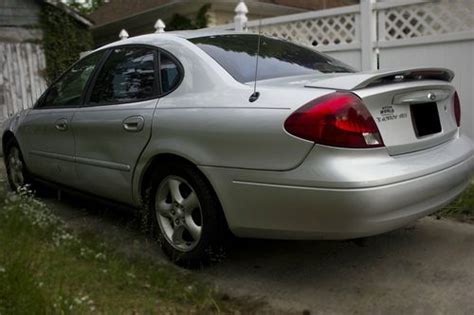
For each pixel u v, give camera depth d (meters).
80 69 4.49
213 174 3.07
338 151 2.65
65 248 3.37
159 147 3.35
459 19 5.95
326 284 3.19
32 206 4.14
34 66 11.10
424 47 6.25
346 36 6.96
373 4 6.59
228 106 3.04
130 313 2.71
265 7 12.86
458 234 3.95
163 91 3.53
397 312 2.82
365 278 3.25
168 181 3.46
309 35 7.39
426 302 2.91
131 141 3.60
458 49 5.97
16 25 10.83
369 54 6.68
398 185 2.73
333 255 3.63
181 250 3.40
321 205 2.68
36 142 4.79
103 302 2.78
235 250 3.73
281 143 2.77
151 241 3.93
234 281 3.25
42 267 2.93
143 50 3.84
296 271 3.38
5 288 2.48
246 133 2.89
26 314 2.37
